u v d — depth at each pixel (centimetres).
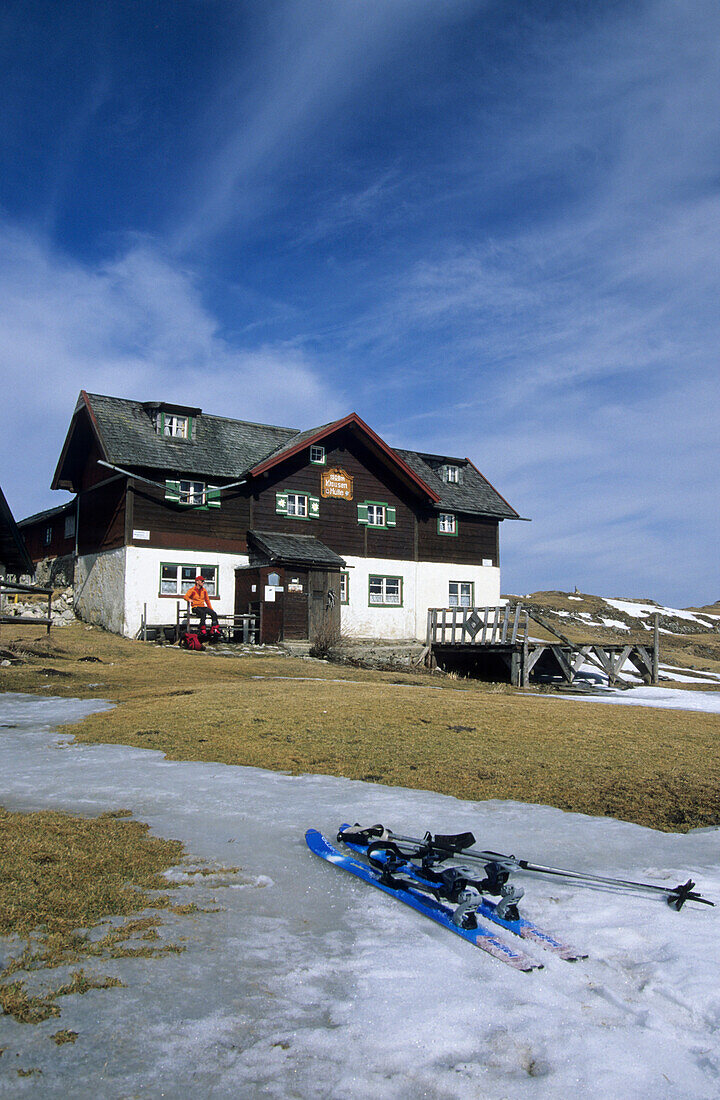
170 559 2930
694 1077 368
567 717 1388
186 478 2991
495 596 3806
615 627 5072
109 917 516
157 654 2431
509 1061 374
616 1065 374
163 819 753
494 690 2258
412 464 3769
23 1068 350
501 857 581
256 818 768
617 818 820
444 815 796
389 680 2208
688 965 475
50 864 588
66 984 422
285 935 506
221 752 1063
